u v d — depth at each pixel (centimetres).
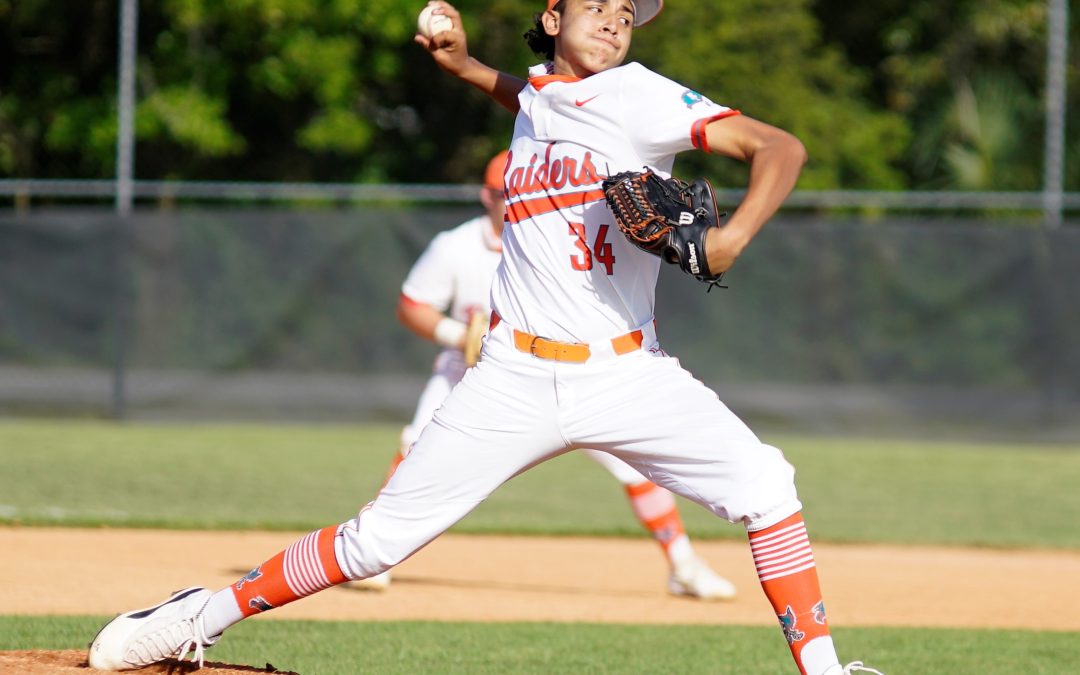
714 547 2859
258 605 1345
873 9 8844
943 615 2145
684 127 1183
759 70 7362
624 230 1169
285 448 4131
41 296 4594
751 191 1133
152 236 4584
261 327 4600
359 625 1914
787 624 1253
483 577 2427
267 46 6938
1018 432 4494
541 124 1250
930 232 4519
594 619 2042
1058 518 3256
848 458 4216
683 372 1284
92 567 2314
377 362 4609
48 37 7394
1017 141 7562
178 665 1401
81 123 6938
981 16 8225
